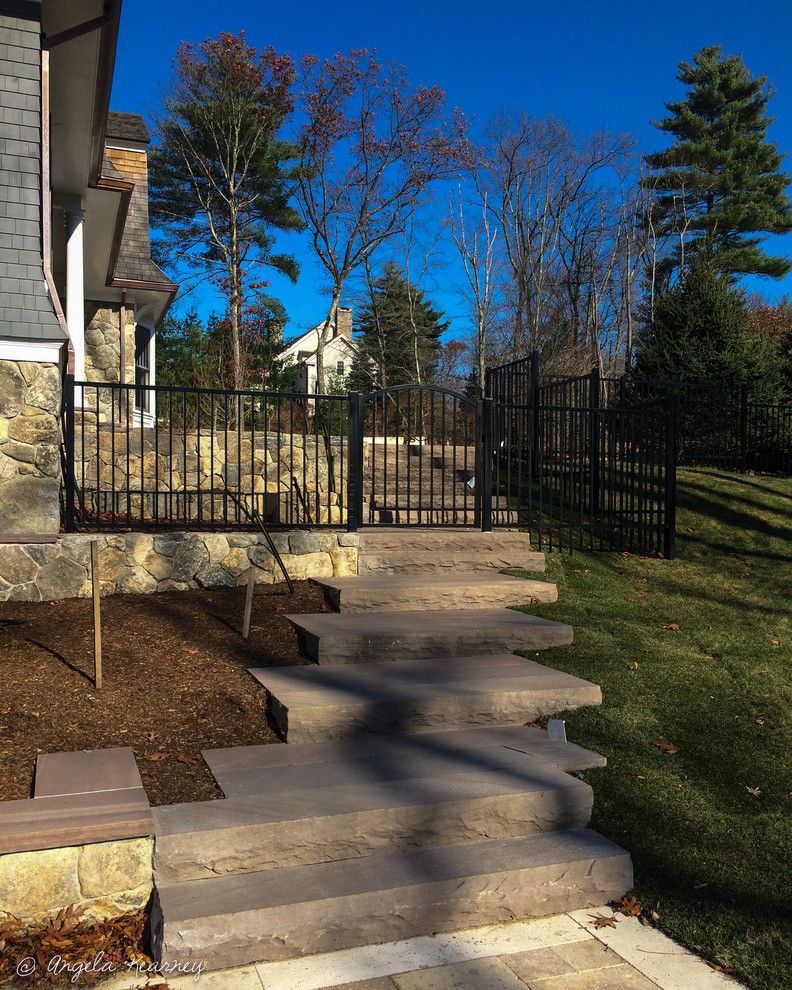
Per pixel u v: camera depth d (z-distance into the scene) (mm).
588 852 3441
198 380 20766
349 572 6652
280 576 6453
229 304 24344
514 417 9664
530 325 31672
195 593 6055
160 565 6062
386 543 6820
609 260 33500
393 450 11078
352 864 3307
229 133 24234
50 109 8039
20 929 2926
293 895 3033
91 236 11297
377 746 4133
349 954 3010
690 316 14195
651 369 14344
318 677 4695
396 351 33031
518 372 10914
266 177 25953
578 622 5965
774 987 2777
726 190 32250
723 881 3352
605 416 8789
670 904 3271
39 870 2959
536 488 9758
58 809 3100
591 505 8641
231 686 4555
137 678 4512
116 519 6750
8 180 5895
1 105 5898
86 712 4102
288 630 5457
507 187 31641
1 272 5812
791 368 15531
